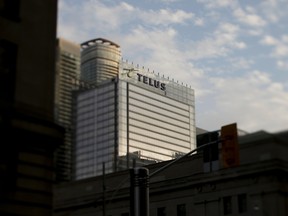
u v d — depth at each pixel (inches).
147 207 1098.1
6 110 816.9
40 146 856.3
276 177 1093.8
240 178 1353.3
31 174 835.4
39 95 877.8
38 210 833.5
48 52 909.8
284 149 1025.5
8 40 852.0
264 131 1019.9
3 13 850.8
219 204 1702.8
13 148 819.4
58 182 877.8
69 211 879.1
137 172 1078.4
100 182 913.5
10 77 851.4
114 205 1676.9
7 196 797.9
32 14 897.5
